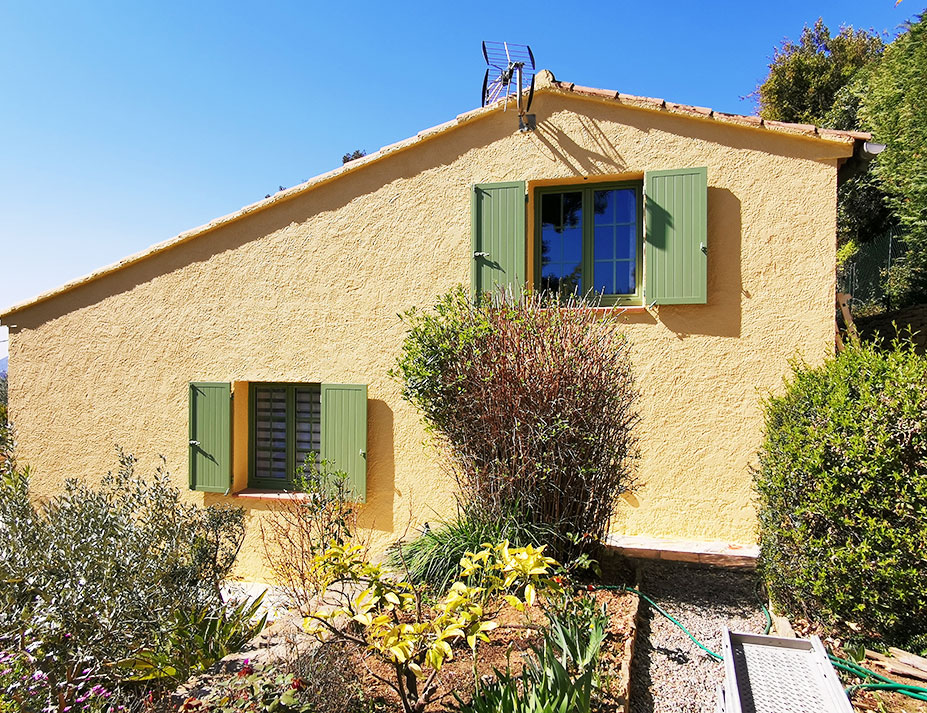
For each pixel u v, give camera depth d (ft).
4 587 11.96
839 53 69.87
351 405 22.26
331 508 18.81
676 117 20.10
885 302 44.68
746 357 19.40
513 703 8.63
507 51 21.27
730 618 14.12
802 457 12.48
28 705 10.13
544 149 21.22
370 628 9.68
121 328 24.70
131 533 13.25
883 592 11.68
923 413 11.30
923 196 35.17
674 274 19.76
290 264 23.32
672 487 19.76
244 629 12.88
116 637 11.60
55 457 25.00
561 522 14.62
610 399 15.08
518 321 15.25
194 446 23.41
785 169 19.24
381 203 22.59
